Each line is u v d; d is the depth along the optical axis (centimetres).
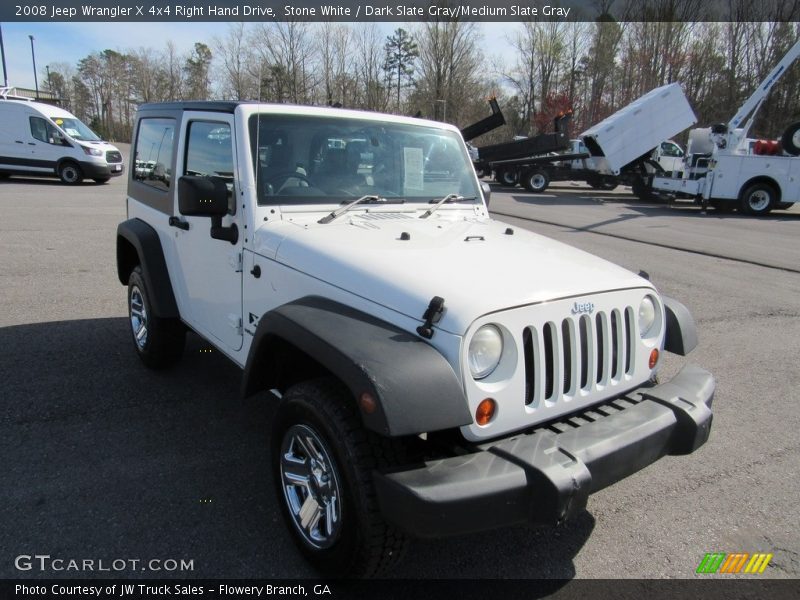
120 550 265
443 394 207
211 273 349
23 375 445
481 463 213
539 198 2133
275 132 323
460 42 4869
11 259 819
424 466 211
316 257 269
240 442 362
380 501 210
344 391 238
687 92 4238
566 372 249
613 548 285
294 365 284
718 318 673
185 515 291
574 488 209
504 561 273
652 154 2092
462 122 4934
